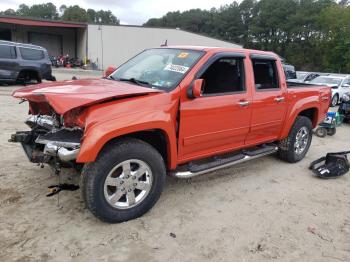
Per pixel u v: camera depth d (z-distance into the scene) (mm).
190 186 4594
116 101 3318
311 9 75875
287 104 5273
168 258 3039
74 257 2955
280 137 5441
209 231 3512
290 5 79188
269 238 3469
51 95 3178
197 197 4277
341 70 52750
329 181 5195
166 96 3605
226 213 3920
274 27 82188
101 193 3279
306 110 6055
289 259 3156
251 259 3115
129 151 3355
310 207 4242
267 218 3877
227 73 4320
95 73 27172
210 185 4684
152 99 3506
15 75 13539
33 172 4539
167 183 4633
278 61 5133
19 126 6945
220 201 4215
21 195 3924
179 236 3383
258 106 4672
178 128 3764
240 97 4379
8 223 3367
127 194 3480
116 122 3188
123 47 34875
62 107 3037
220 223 3688
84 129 3143
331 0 75375
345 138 8578
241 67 4477
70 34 37062
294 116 5457
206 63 3984
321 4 75250
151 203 3684
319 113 6168
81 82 3994
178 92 3695
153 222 3600
